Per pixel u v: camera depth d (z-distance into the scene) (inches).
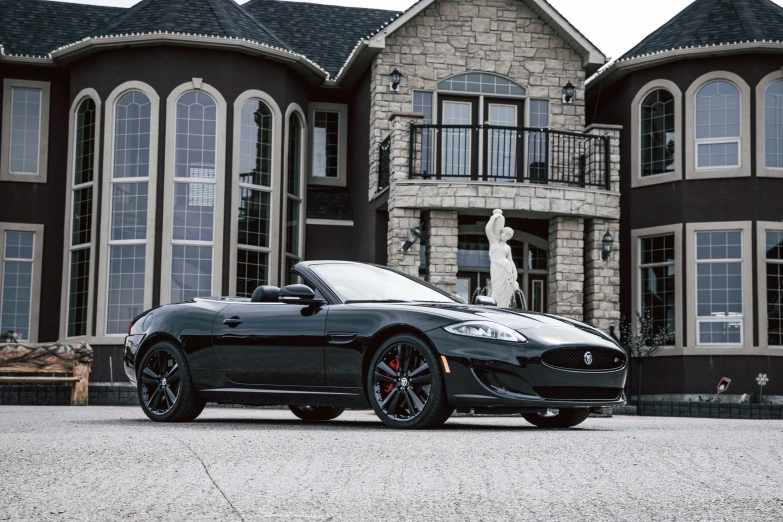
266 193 684.7
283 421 322.3
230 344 293.0
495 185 622.8
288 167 716.0
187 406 302.4
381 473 168.4
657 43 725.9
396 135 632.4
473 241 713.6
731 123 694.5
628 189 727.1
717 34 702.5
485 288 675.4
